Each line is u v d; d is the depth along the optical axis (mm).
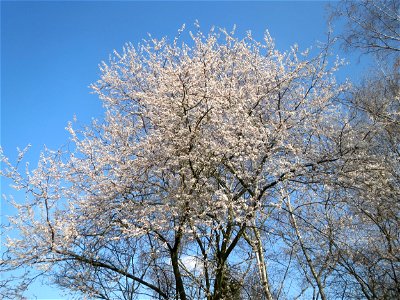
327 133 9430
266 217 9500
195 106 8305
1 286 8156
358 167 8930
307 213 10961
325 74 9961
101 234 8422
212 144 8234
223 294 9203
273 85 9930
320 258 10898
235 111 8562
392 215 10516
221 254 8773
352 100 10789
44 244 8141
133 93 9898
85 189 8680
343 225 10844
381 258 10508
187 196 7734
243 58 10508
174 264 8531
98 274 8898
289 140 9492
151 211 7980
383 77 12617
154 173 8727
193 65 8617
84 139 9281
